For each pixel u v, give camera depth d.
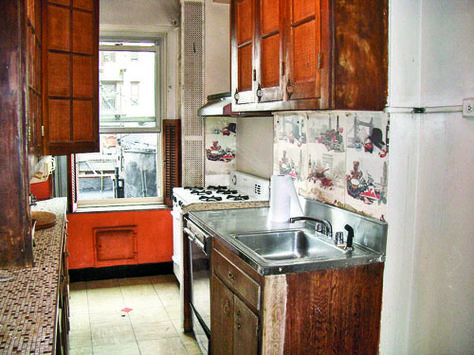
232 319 2.21
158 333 3.23
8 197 1.73
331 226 2.29
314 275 1.88
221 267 2.36
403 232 1.98
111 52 4.30
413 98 1.92
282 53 2.03
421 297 1.97
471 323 1.70
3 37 1.62
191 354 2.94
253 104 2.35
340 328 1.96
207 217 2.75
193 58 4.14
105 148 4.42
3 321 1.30
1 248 1.76
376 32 1.83
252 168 3.89
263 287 1.83
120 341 3.10
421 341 1.98
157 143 4.54
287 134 2.84
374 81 1.84
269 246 2.40
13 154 1.71
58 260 1.89
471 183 1.68
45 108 2.31
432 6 1.84
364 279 1.96
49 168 3.24
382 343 2.04
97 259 4.25
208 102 3.86
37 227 2.48
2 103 1.66
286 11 1.99
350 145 2.19
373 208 2.03
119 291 4.00
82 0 2.56
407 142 1.93
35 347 1.14
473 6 1.66
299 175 2.70
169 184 4.39
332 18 1.74
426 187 1.92
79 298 3.84
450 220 1.79
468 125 1.69
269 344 1.86
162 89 4.41
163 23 4.26
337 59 1.76
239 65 2.55
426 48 1.88
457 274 1.76
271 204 2.68
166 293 3.96
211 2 4.14
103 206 4.42
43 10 2.26
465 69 1.70
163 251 4.40
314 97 1.83
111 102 4.35
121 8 4.17
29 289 1.55
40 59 2.27
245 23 2.43
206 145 4.23
